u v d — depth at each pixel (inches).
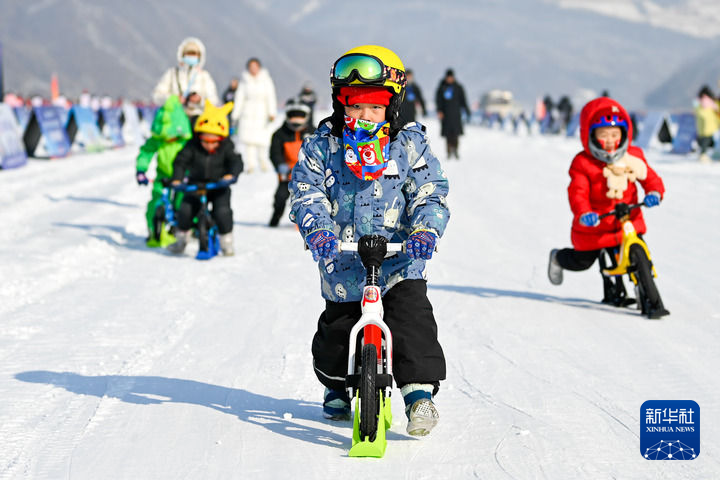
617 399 663.1
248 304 1002.1
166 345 823.1
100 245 1392.7
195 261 1294.3
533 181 2456.9
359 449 542.3
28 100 5260.8
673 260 1267.2
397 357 563.2
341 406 607.8
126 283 1119.0
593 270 1227.2
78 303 995.9
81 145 3629.4
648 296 925.8
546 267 1238.9
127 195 2071.9
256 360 773.3
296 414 630.5
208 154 1325.0
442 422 613.0
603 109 949.2
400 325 563.2
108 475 516.1
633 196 978.7
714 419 618.8
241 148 3516.2
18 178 2373.3
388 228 569.6
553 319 933.2
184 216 1331.2
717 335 857.5
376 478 511.2
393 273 569.9
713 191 2150.6
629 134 956.6
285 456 545.6
